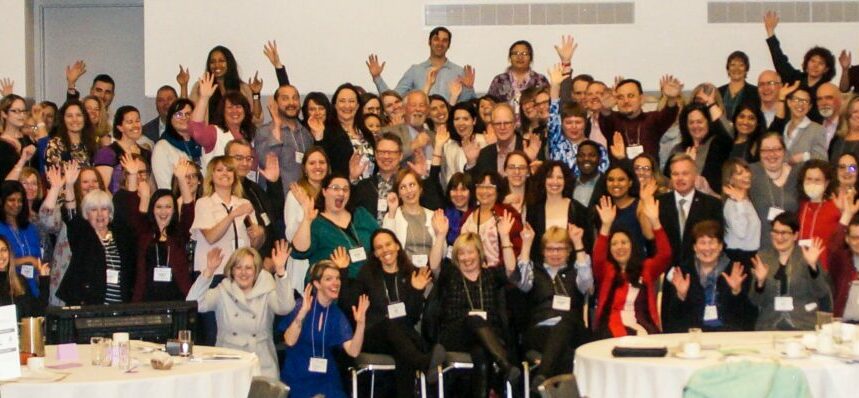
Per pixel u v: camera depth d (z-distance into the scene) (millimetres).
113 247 7863
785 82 10383
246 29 11516
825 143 9023
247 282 7375
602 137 9352
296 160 8945
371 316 7738
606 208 8008
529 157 8828
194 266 7918
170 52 11523
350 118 9086
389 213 8242
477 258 7766
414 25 11484
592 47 11414
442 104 9422
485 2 11445
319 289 7508
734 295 7641
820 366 5773
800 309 7469
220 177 7980
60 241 7895
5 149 8594
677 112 9375
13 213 7805
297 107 9008
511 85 10023
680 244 8203
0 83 11703
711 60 11375
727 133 8977
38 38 12188
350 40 11508
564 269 7855
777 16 11312
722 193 8383
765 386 5176
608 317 7676
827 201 8148
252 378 6043
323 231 8102
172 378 5680
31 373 5734
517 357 7852
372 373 7535
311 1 11492
